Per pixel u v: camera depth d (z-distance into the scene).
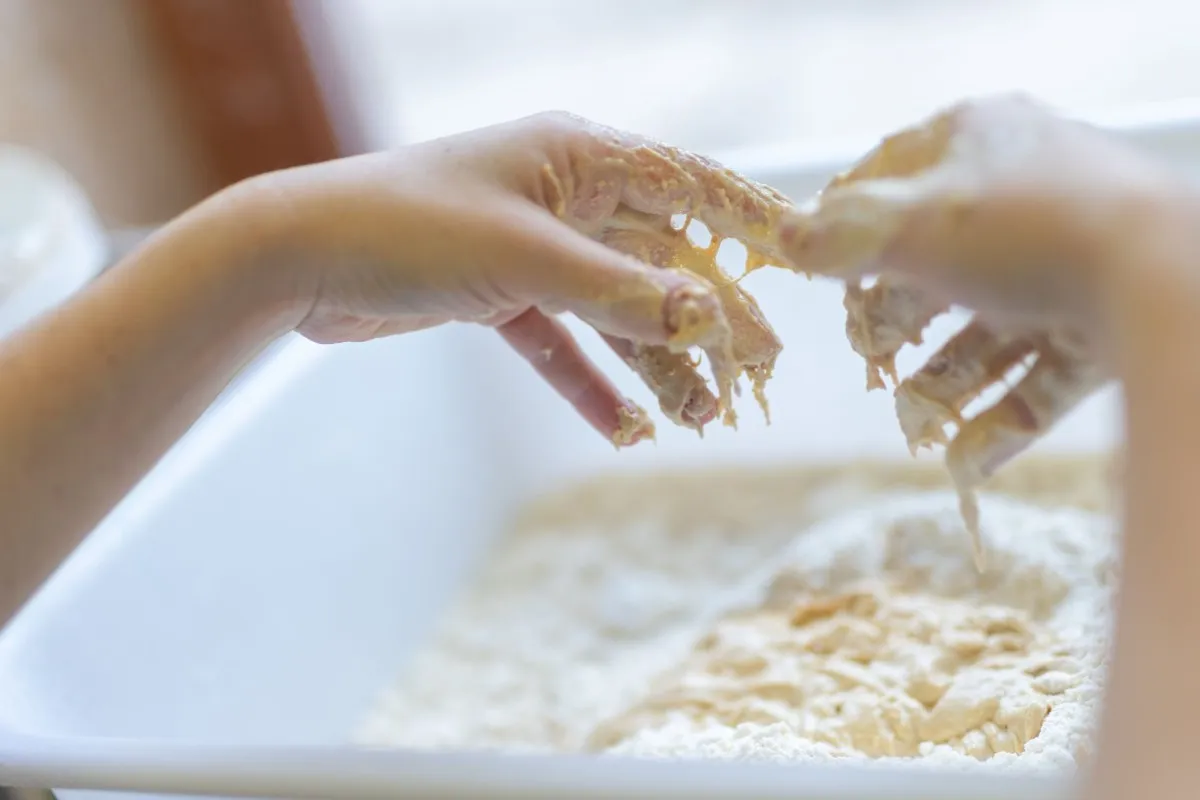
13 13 1.65
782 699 0.89
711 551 1.21
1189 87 1.62
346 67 1.83
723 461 1.27
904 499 1.07
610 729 0.93
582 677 1.10
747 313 0.80
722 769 0.70
